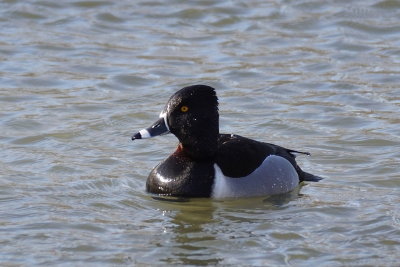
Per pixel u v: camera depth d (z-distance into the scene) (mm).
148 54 20516
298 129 15969
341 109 17047
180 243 11039
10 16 22641
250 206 12398
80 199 12609
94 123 16203
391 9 22984
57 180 13375
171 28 22250
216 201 12586
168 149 14914
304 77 18984
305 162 14344
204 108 12586
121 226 11617
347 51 20609
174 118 12609
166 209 12281
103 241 11086
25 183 13211
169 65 19781
